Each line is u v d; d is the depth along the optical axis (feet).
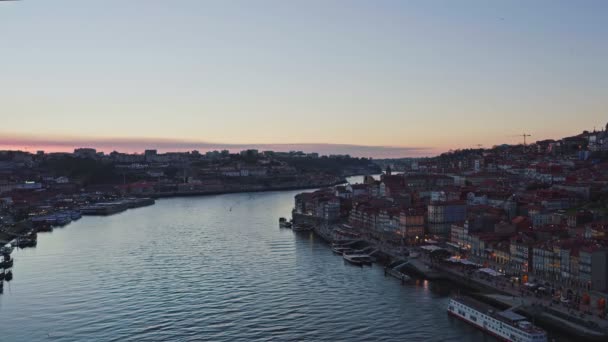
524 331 589.73
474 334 646.33
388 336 643.45
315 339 638.12
